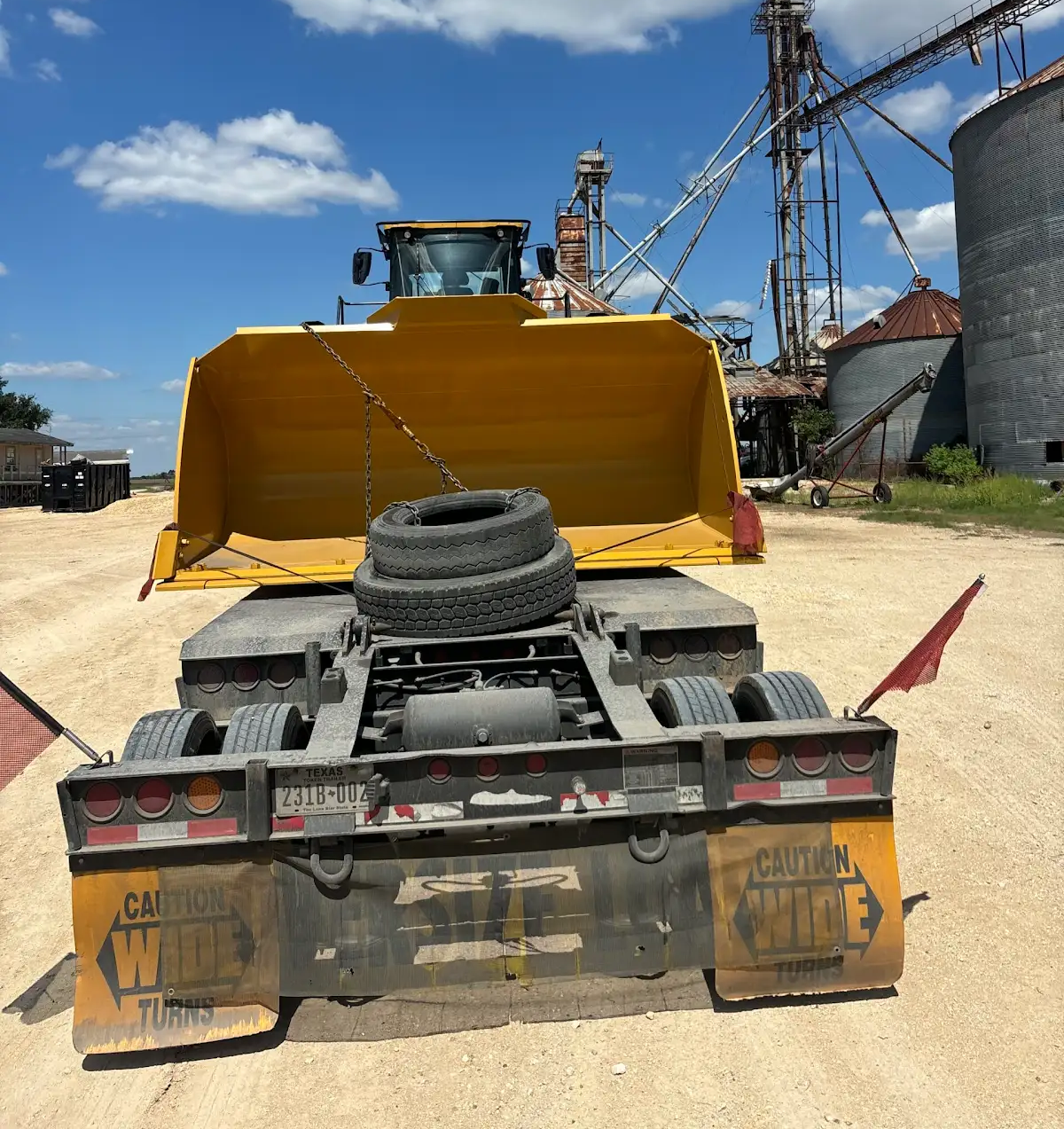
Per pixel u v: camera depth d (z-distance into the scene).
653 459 6.68
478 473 6.59
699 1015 3.52
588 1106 3.02
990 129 30.14
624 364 6.19
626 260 48.06
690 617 4.79
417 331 5.75
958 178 32.62
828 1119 2.92
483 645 4.72
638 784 3.30
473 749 3.29
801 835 3.42
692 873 3.41
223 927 3.29
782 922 3.40
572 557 4.87
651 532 6.35
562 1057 3.28
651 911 3.40
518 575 4.52
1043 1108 2.94
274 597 6.13
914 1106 2.97
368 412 5.72
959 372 37.81
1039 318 29.08
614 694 3.87
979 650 9.17
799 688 3.94
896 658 8.99
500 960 3.37
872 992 3.63
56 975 4.04
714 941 3.40
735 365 45.84
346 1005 3.64
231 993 3.29
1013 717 7.11
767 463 47.53
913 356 38.41
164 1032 3.25
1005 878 4.59
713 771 3.28
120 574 18.80
